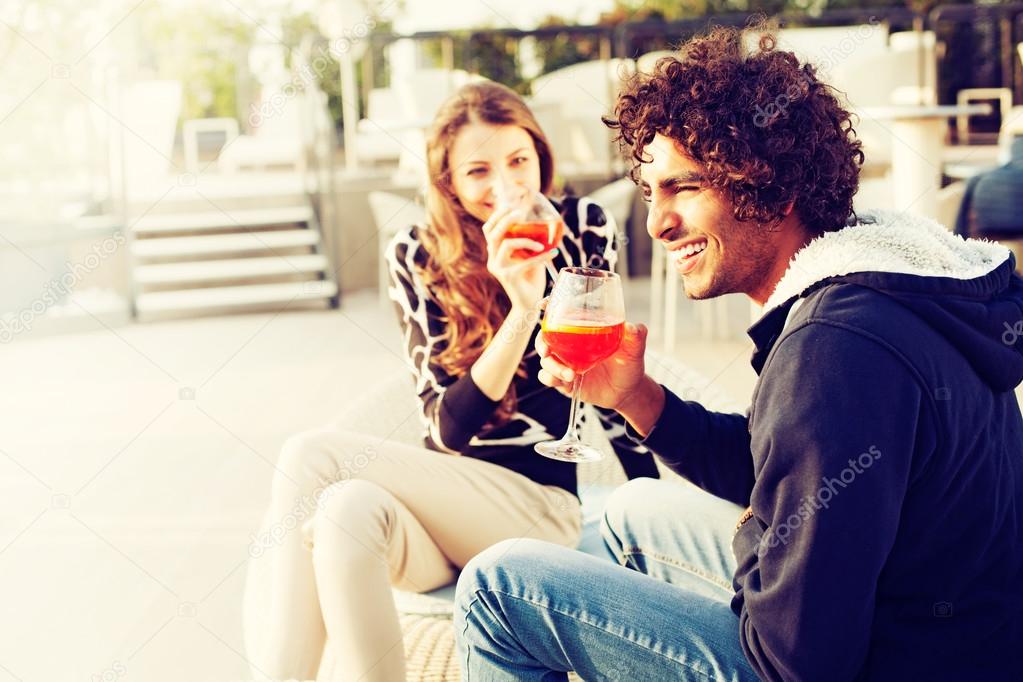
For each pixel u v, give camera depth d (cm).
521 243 173
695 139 121
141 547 301
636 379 155
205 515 325
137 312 671
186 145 949
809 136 122
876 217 132
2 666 230
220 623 250
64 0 700
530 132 202
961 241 129
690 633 122
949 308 114
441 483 184
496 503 187
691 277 130
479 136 196
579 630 126
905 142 457
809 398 108
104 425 427
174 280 682
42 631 248
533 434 195
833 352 108
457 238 197
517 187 175
